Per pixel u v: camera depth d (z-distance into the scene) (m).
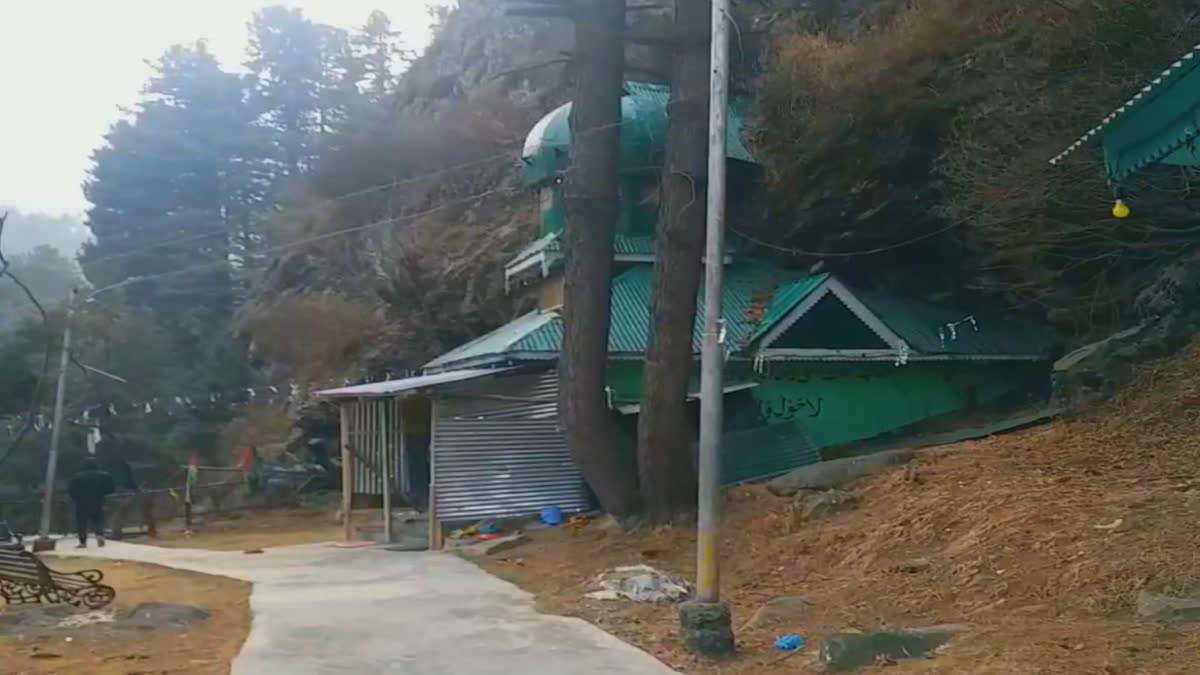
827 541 11.09
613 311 18.80
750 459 16.00
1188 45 12.91
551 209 21.45
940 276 20.58
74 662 8.23
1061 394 15.71
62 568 15.32
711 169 8.13
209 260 49.44
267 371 42.25
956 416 18.83
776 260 21.75
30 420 13.66
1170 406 12.96
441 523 16.33
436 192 39.53
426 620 9.79
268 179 55.38
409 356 31.75
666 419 14.04
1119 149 8.10
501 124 38.66
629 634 8.92
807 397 18.56
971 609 8.06
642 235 20.58
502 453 16.80
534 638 8.86
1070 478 10.88
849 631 7.82
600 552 13.24
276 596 11.55
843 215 19.86
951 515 10.35
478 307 30.50
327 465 31.55
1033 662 6.35
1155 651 6.28
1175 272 15.72
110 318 38.28
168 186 53.16
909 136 18.44
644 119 20.50
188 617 10.11
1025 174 15.02
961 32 17.50
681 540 13.08
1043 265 17.50
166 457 36.12
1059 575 8.11
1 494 28.16
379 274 35.75
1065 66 14.97
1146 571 7.64
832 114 18.94
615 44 14.55
